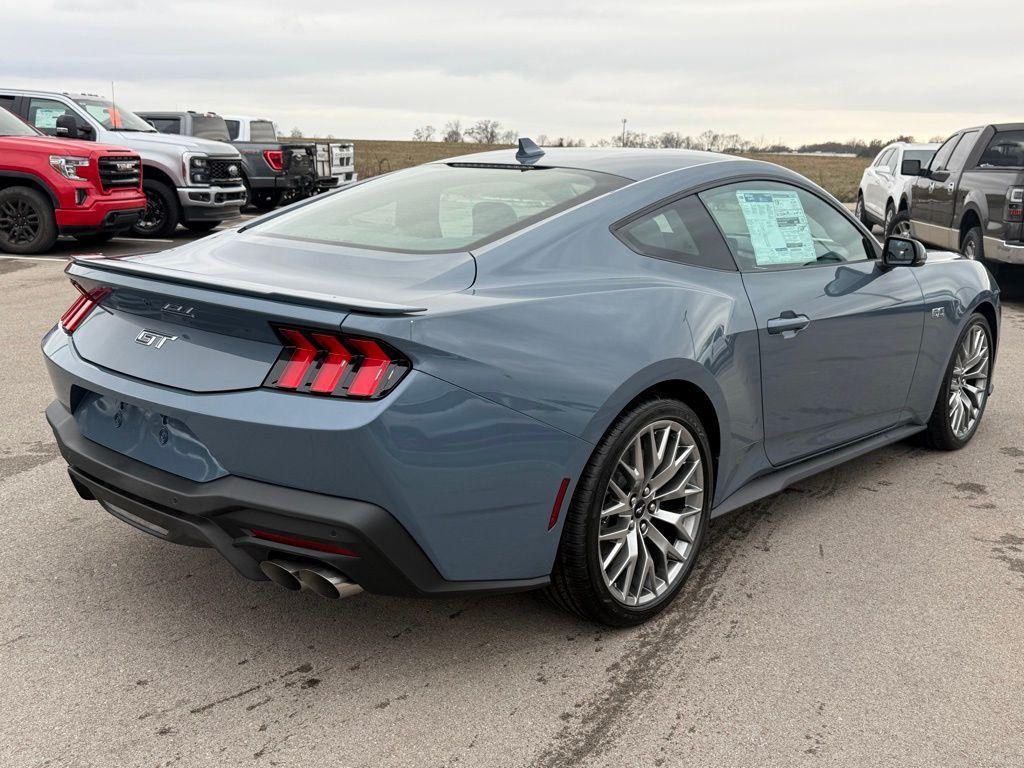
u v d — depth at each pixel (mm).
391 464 2277
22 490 3955
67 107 12727
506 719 2447
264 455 2346
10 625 2865
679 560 3061
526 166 3475
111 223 11164
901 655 2801
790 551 3547
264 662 2701
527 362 2494
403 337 2270
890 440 4250
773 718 2469
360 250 2869
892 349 4031
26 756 2254
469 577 2525
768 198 3607
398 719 2439
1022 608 3121
